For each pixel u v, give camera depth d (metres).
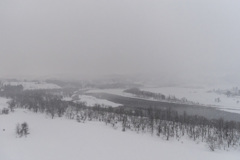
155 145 174.00
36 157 142.88
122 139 184.25
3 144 163.75
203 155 158.00
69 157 144.38
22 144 164.88
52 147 160.62
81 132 197.62
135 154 153.12
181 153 159.25
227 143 190.50
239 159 154.50
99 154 150.62
